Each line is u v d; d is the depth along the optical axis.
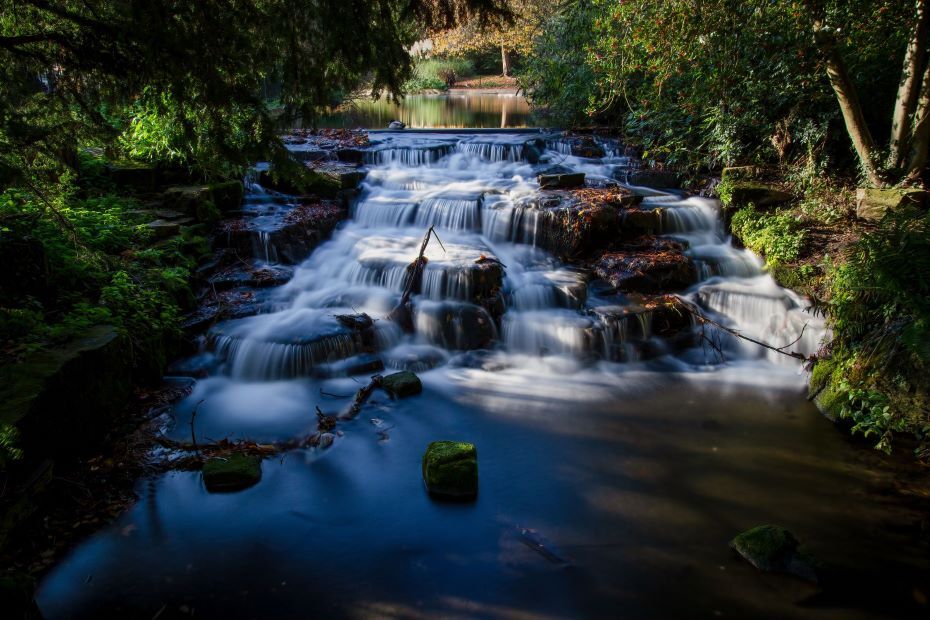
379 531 5.06
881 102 10.61
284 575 4.55
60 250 6.93
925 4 8.05
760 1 8.53
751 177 10.98
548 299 8.82
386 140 14.81
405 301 8.60
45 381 5.02
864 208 8.85
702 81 10.86
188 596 4.32
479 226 10.60
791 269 8.54
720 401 7.20
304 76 5.18
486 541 4.95
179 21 4.50
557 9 18.30
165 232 8.75
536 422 6.73
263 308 8.45
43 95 5.26
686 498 5.48
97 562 4.59
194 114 5.15
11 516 4.41
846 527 5.11
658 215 10.13
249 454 5.94
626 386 7.55
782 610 4.29
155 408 6.52
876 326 6.39
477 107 24.55
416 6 5.19
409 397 7.20
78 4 4.82
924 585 4.51
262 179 11.64
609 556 4.79
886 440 5.92
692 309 8.67
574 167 12.99
